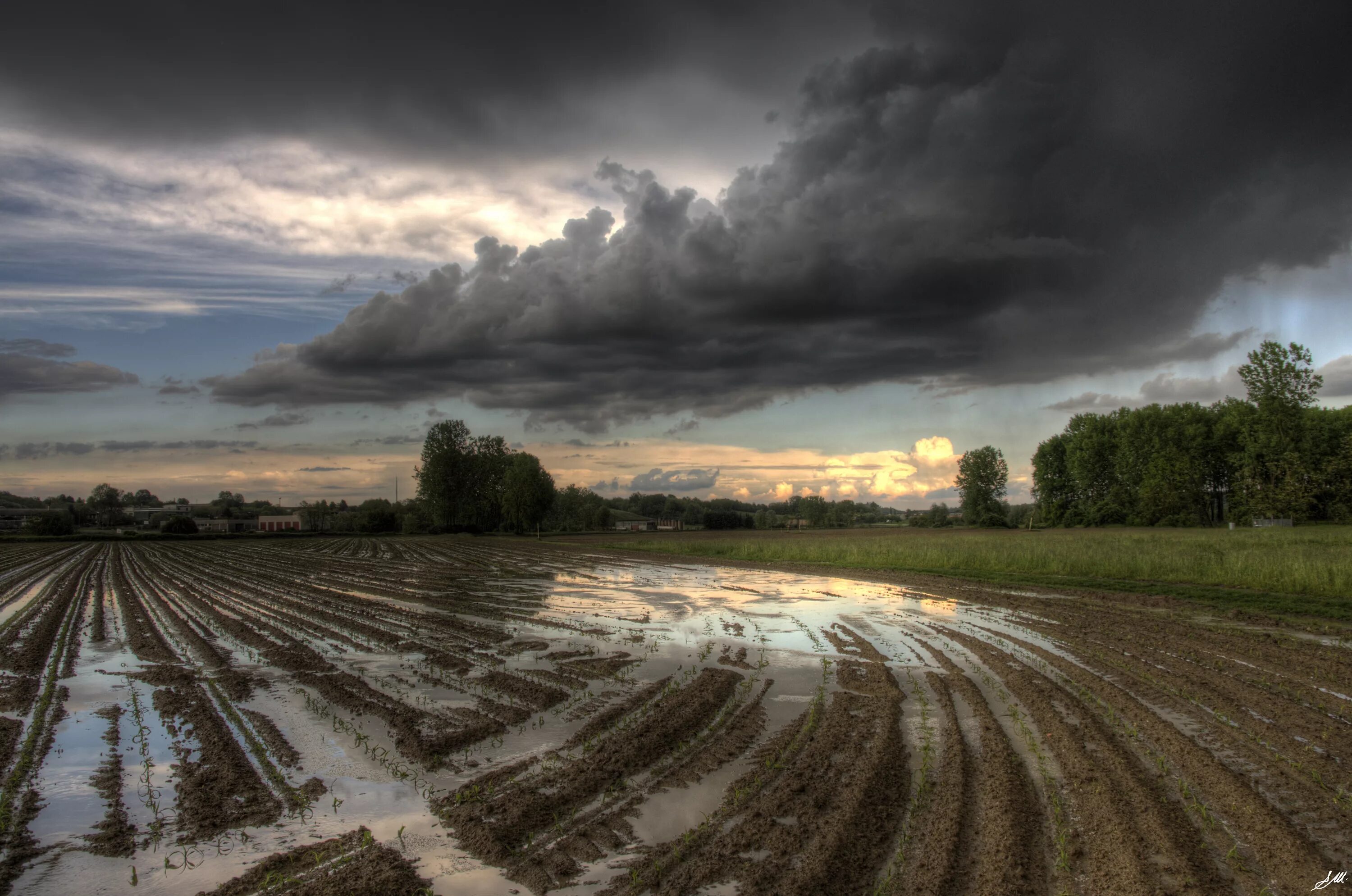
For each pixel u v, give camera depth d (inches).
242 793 334.0
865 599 979.9
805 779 328.2
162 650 684.7
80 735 428.8
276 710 471.8
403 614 898.7
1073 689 473.1
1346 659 540.7
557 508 5339.6
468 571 1577.3
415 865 263.4
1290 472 2625.5
